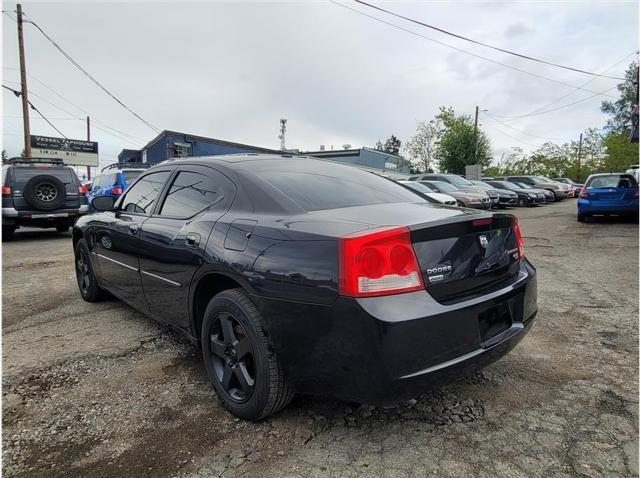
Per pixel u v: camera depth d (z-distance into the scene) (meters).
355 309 1.86
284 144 37.16
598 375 2.83
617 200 11.25
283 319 2.09
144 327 3.88
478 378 2.81
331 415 2.43
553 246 8.02
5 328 3.89
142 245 3.27
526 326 2.47
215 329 2.57
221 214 2.66
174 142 26.70
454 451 2.09
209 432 2.29
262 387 2.23
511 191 19.61
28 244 9.37
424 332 1.89
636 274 5.57
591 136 48.72
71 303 4.66
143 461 2.07
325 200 2.59
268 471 1.98
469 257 2.17
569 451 2.07
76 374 2.98
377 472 1.95
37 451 2.16
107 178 13.41
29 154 20.09
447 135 37.22
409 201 2.90
